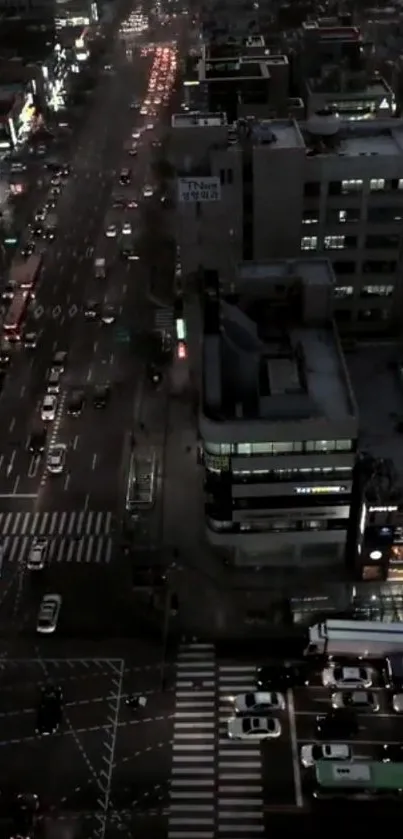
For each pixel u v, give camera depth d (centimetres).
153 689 8700
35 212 19050
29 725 8419
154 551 10206
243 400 9419
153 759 8081
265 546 9694
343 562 9912
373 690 8600
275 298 10375
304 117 16700
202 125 11419
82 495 11162
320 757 7881
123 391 13025
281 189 11194
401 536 9056
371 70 18562
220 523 9400
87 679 8812
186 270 12112
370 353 11225
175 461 11550
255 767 7975
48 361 13862
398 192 11306
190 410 12481
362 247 11931
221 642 9094
